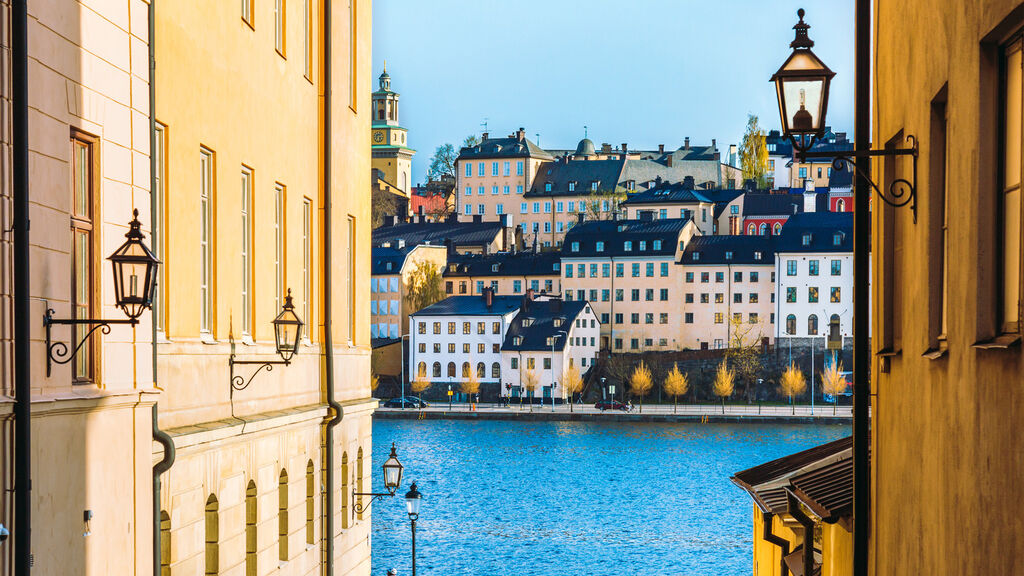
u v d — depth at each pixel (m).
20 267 12.00
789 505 18.36
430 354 190.88
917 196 12.42
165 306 17.28
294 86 24.28
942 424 11.08
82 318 14.08
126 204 15.10
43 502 12.76
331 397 26.28
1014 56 9.14
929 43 11.85
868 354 13.96
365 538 29.88
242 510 20.39
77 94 13.69
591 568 77.44
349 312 29.53
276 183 23.12
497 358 188.00
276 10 23.39
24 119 12.02
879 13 15.46
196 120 18.36
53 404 12.88
